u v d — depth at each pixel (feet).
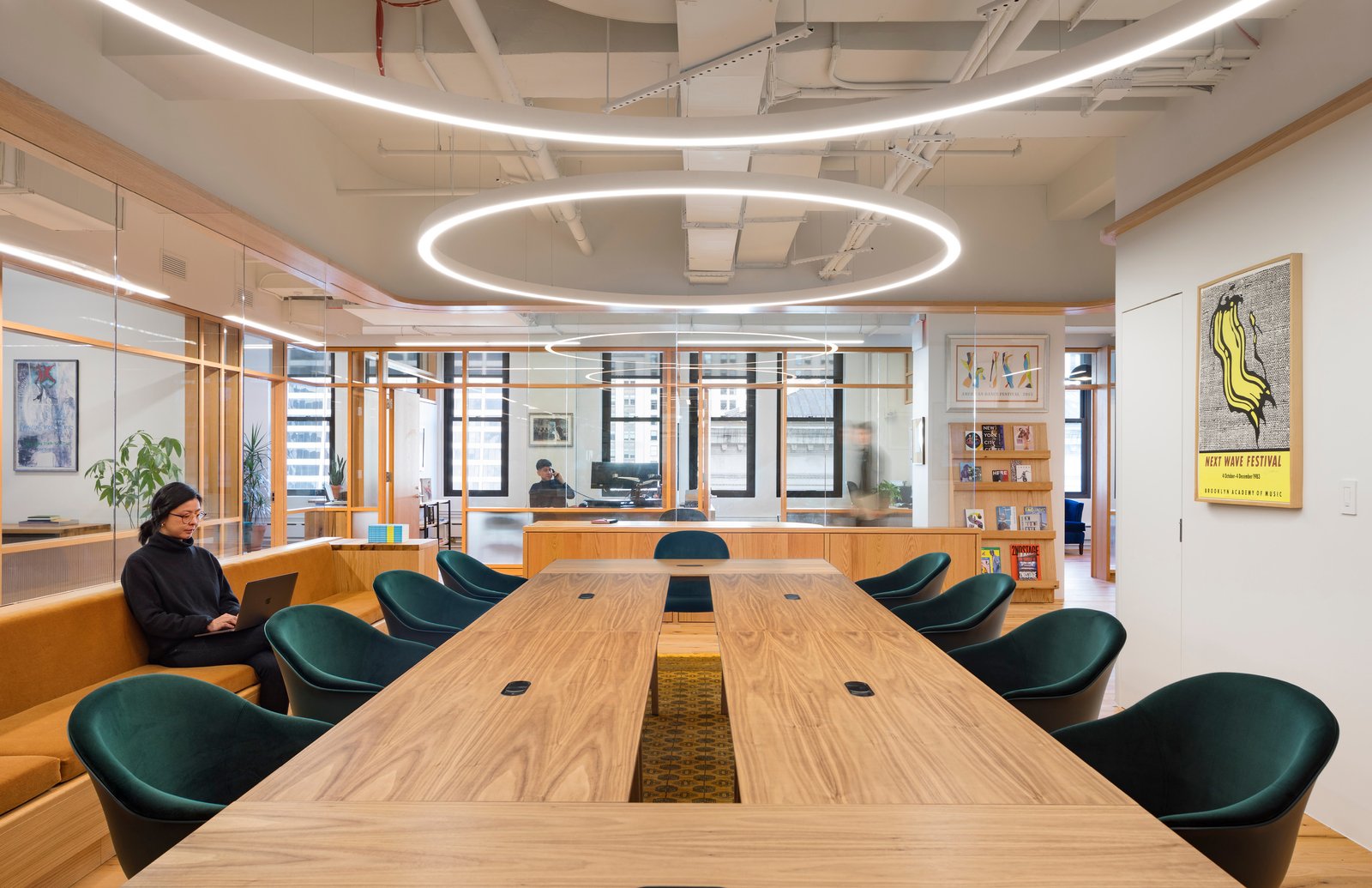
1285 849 5.55
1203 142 14.32
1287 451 11.88
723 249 22.22
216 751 7.09
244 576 17.01
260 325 20.93
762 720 6.83
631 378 26.91
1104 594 30.04
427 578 13.88
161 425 17.42
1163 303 15.43
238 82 14.55
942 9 13.52
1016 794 5.34
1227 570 13.47
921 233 25.68
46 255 14.21
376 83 8.40
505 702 7.30
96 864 9.75
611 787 5.43
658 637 9.96
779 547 24.22
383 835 4.72
